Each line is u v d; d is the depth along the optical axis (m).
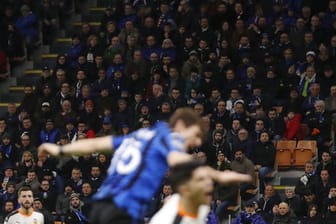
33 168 69.25
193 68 75.94
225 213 64.88
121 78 76.81
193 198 23.69
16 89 86.25
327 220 62.34
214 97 72.50
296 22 78.00
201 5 82.62
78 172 67.31
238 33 78.38
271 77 74.00
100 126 73.94
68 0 92.62
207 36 79.44
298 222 62.56
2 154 72.75
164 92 75.12
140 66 77.94
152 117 71.06
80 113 75.06
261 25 79.38
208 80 74.88
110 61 79.94
